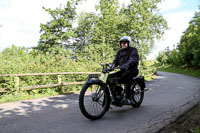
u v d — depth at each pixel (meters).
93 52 23.28
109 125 3.74
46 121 3.96
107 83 4.34
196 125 3.82
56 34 26.06
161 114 4.59
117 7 26.02
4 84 6.93
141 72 17.97
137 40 25.89
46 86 7.72
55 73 8.12
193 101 6.21
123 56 4.80
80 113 4.62
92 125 3.73
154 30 29.66
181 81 15.08
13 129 3.47
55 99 6.64
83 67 10.83
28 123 3.82
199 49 34.16
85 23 29.33
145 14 25.17
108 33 26.97
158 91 8.66
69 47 28.75
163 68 57.44
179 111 4.88
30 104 5.71
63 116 4.35
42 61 9.55
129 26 26.17
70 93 8.23
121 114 4.55
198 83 13.12
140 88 5.43
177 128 3.65
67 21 26.05
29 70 8.23
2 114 4.52
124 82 4.59
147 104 5.71
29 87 7.17
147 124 3.84
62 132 3.34
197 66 37.12
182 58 42.06
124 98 4.54
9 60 8.39
